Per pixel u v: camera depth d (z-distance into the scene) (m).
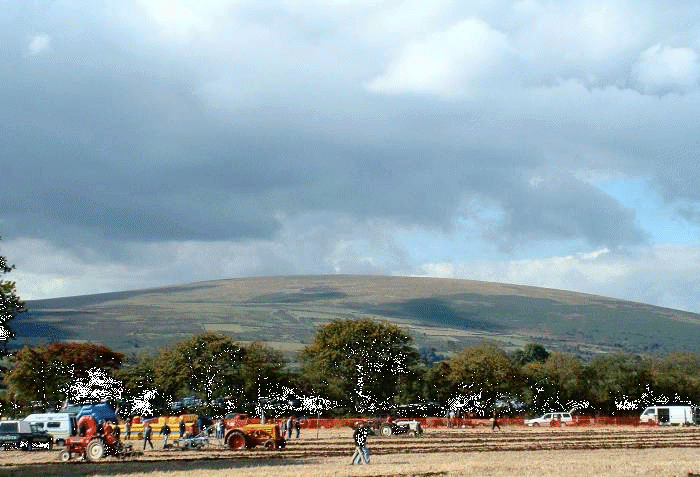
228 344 150.25
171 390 153.62
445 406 154.75
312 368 160.38
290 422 87.50
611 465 48.59
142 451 71.06
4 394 142.38
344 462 56.38
